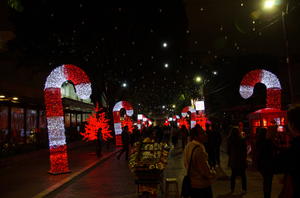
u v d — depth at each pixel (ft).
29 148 75.41
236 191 30.32
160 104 198.59
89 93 44.29
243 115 135.44
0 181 38.81
